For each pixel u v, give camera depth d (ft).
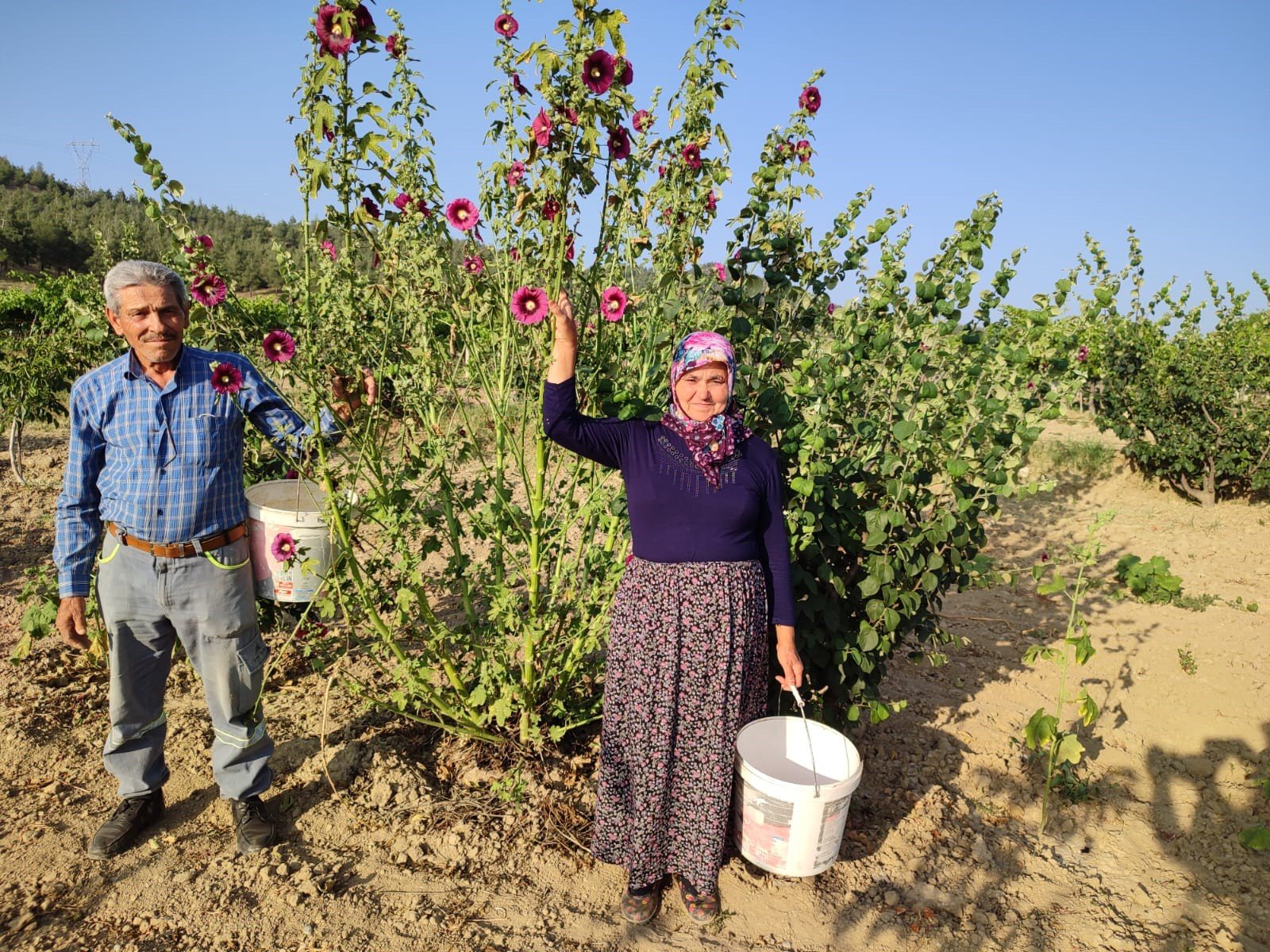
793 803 7.45
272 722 11.10
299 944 7.64
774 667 9.62
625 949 7.80
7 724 10.89
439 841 9.02
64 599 8.24
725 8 9.39
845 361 9.50
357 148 8.06
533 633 9.41
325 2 7.61
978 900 8.72
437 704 9.69
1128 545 21.39
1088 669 14.06
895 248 9.59
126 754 8.87
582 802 9.71
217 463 8.14
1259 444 24.44
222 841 8.99
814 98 9.68
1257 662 14.19
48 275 28.89
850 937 8.12
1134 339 26.68
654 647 7.50
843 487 9.32
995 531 22.50
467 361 9.85
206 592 8.22
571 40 7.80
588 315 9.52
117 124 7.82
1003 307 9.85
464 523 18.11
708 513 7.40
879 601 9.13
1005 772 11.11
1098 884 9.07
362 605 9.54
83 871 8.44
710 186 9.81
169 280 7.63
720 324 10.10
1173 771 11.24
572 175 8.20
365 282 10.12
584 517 9.73
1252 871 9.29
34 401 23.75
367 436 8.77
